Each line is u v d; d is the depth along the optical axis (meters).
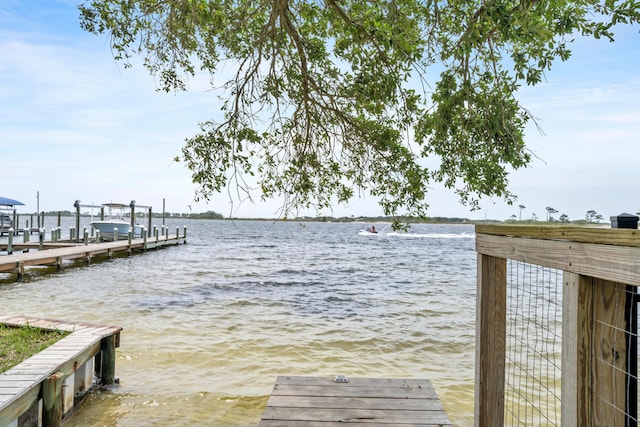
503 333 2.65
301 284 15.77
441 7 3.57
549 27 2.97
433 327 9.27
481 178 3.99
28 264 15.79
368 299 12.73
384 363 6.86
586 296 1.60
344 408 3.81
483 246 2.67
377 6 3.69
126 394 5.39
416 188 4.29
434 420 3.58
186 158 4.50
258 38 4.85
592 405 1.57
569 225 1.65
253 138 4.56
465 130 3.56
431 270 21.06
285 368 6.52
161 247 31.78
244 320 9.70
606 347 1.55
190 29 4.62
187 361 6.73
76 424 4.57
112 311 10.37
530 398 5.02
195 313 10.34
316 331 8.80
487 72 3.61
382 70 3.73
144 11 4.43
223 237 59.22
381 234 84.56
